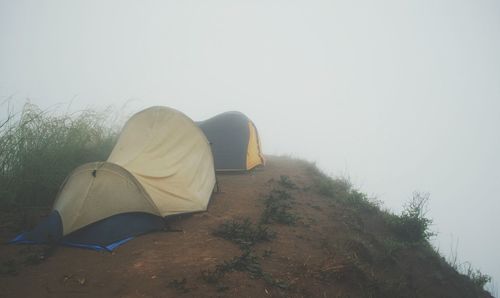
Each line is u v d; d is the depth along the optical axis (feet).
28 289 11.74
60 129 26.21
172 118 24.68
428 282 19.11
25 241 15.94
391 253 20.51
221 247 16.28
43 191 21.81
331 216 24.03
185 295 11.73
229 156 37.11
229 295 12.00
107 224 16.80
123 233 16.78
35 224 17.98
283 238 18.30
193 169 23.91
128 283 12.42
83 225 16.43
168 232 18.10
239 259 14.57
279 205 23.70
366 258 18.58
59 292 11.64
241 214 21.94
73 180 17.98
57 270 13.30
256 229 18.88
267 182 32.42
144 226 17.87
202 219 20.43
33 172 21.80
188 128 25.41
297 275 14.23
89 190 17.28
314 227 21.01
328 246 17.92
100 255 14.89
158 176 20.56
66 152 24.66
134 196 18.19
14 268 13.17
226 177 34.19
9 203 19.81
